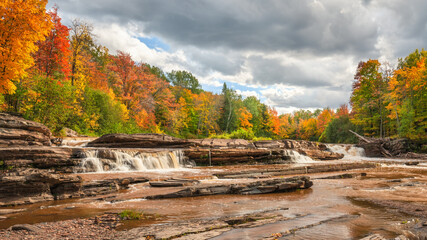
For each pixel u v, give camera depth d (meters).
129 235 5.49
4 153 13.79
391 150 39.66
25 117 24.23
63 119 29.03
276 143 32.88
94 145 24.38
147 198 10.34
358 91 53.84
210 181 14.51
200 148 24.80
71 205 9.26
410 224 6.12
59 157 15.96
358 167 22.12
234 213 7.65
